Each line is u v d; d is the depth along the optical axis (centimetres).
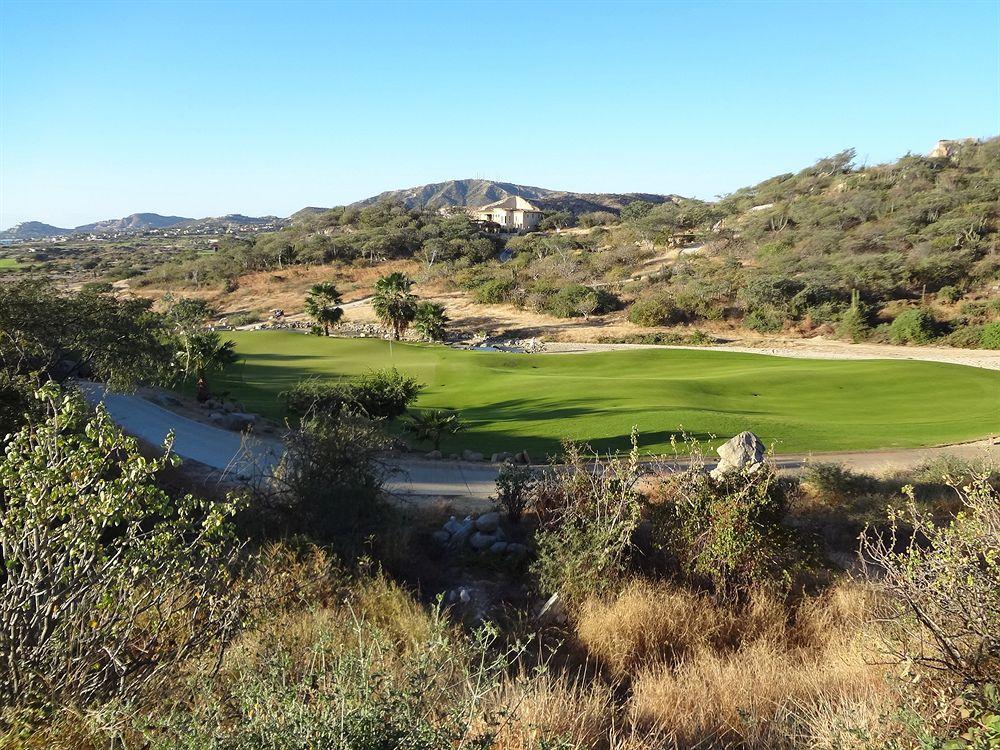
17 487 436
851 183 11906
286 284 11144
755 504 983
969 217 8469
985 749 367
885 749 410
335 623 681
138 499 460
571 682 674
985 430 2719
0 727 402
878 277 7506
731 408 3412
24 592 430
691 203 12862
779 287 7469
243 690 403
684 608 852
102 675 438
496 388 4134
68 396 460
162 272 12231
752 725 518
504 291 9075
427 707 419
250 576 628
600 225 15488
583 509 1075
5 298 1972
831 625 821
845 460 2252
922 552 527
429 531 1293
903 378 4106
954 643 458
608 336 7550
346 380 3653
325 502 1084
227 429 2698
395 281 7312
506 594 1001
